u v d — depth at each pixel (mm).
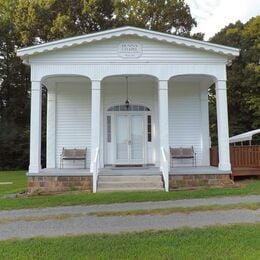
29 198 12492
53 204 11180
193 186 14422
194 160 18094
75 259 6266
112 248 6750
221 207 10008
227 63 15828
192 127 18328
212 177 14578
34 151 14695
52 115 18047
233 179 16250
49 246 6934
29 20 34531
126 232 7832
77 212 9969
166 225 8359
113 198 11664
